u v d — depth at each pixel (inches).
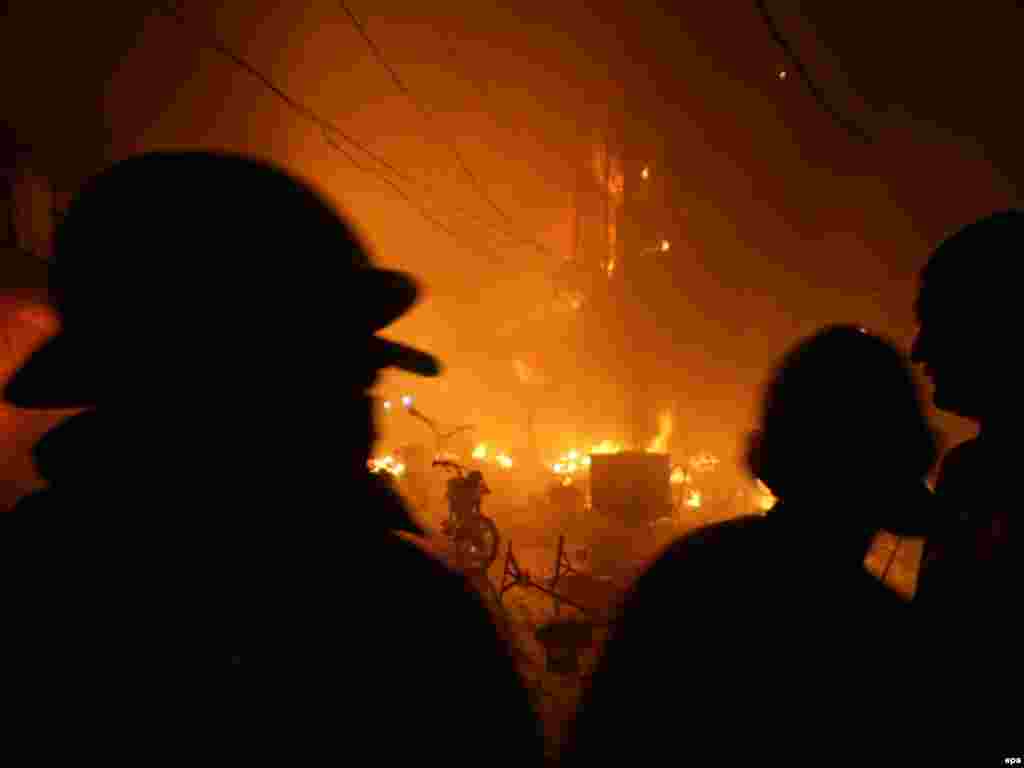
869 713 49.4
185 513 27.8
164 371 28.1
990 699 54.7
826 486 54.9
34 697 26.1
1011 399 68.9
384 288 32.9
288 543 28.9
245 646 27.5
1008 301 68.7
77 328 28.8
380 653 29.2
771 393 60.1
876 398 54.7
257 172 31.4
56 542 27.6
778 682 49.8
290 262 30.0
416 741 29.1
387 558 31.9
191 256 28.2
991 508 66.6
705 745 50.2
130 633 26.7
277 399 29.1
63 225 29.8
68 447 28.3
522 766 33.6
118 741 25.9
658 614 56.7
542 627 202.7
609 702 56.5
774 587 53.0
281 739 27.1
